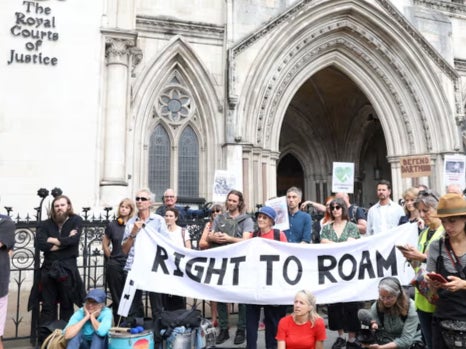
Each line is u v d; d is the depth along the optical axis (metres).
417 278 4.77
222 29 16.11
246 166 15.16
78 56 12.54
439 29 18.67
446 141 17.56
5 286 5.50
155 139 15.66
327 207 7.52
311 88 22.50
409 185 18.02
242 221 6.75
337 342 6.46
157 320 5.74
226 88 15.39
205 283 5.93
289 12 15.98
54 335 5.49
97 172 12.34
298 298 5.11
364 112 22.72
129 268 6.32
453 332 3.94
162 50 15.25
